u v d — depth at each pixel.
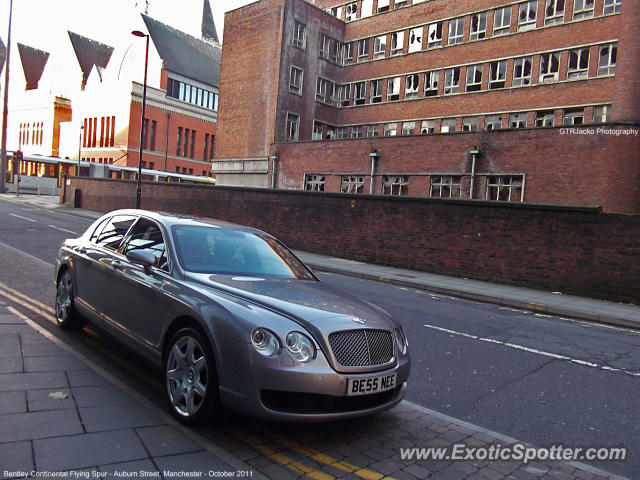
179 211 27.23
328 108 40.91
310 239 20.19
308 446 3.56
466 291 12.70
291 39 37.81
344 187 29.36
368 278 14.86
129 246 5.02
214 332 3.51
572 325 9.72
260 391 3.30
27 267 10.14
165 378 3.89
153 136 65.56
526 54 30.67
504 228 14.75
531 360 6.53
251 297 3.78
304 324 3.52
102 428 3.47
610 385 5.70
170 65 67.50
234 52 40.75
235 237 5.01
